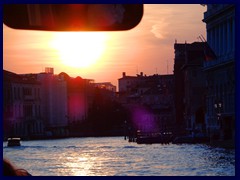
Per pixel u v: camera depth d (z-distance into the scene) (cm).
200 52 12019
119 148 10169
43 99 16950
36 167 5719
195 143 10025
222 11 9081
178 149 8344
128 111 19525
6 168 532
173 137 11331
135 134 14900
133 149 9525
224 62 8938
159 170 4712
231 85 8769
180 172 4381
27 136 16012
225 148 7900
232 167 4244
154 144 11300
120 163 5928
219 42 9456
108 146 11288
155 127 18375
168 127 12669
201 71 11906
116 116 19188
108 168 5222
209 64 9669
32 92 16325
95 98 19388
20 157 7812
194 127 11594
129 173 4762
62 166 5775
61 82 17575
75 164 6069
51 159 7231
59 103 17588
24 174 534
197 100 11869
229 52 8956
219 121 9050
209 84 9962
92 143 13462
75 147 11312
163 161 5775
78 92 19175
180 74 14200
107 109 19212
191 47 12081
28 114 16162
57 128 17425
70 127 18375
